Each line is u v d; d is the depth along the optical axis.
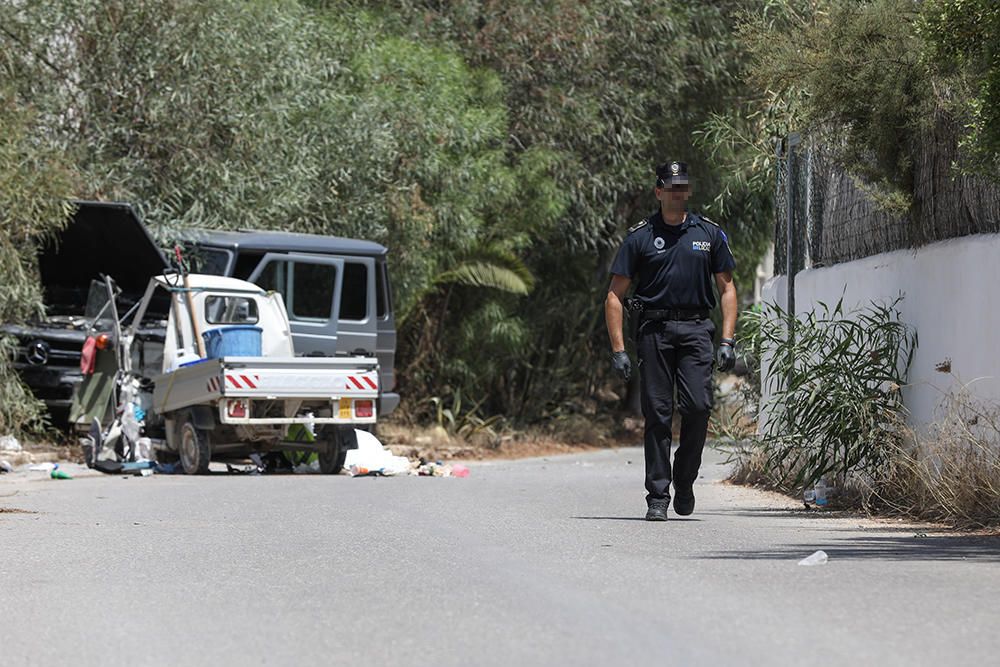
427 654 16.52
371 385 52.72
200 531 30.05
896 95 32.25
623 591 20.34
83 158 66.69
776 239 46.50
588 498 37.97
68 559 25.67
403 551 25.64
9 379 61.38
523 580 21.61
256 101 69.38
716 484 43.81
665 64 84.75
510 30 83.38
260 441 53.19
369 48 76.56
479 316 81.44
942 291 32.44
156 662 16.66
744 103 85.19
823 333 36.38
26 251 63.38
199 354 55.22
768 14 80.12
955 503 30.30
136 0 67.00
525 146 84.50
